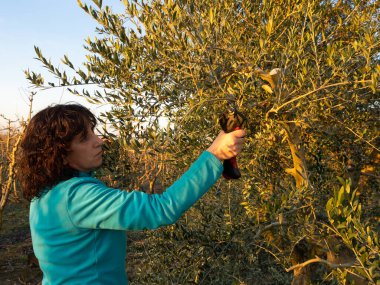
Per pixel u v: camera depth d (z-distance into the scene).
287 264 2.47
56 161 1.10
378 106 2.62
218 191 2.59
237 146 1.04
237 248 2.15
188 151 1.91
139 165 2.02
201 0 2.04
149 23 2.02
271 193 2.28
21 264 7.16
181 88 2.04
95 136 1.18
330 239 2.49
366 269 1.36
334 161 2.96
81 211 1.02
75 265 1.05
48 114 1.12
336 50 2.00
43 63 2.04
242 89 1.89
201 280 2.10
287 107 2.15
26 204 9.37
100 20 2.03
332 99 2.20
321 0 2.45
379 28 2.32
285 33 2.41
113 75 2.02
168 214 0.97
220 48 1.97
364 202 3.24
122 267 1.15
